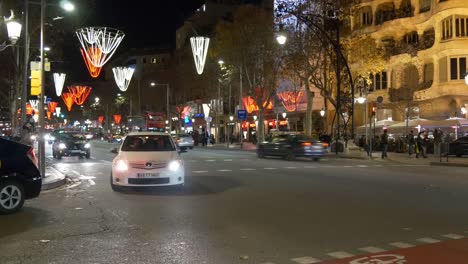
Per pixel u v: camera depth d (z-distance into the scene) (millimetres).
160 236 7906
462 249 7066
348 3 34594
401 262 6367
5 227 8641
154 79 87312
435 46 39969
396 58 43531
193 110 79125
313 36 34625
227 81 52656
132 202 11500
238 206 10906
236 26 40469
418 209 10586
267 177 17438
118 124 98562
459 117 36719
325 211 10289
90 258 6590
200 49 26938
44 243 7426
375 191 13625
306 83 37000
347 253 6832
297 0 35812
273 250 7004
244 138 66000
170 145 14320
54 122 100375
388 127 38062
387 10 46719
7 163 10023
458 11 37938
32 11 24797
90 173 19500
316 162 26078
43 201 11758
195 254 6793
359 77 39406
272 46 39469
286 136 28359
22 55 31516
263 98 47844
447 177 17875
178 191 13469
